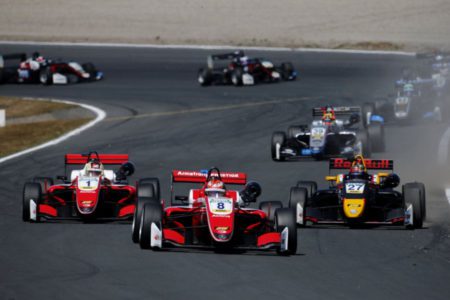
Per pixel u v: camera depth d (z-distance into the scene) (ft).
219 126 405.18
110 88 565.12
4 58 605.31
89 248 171.53
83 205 194.49
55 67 593.01
